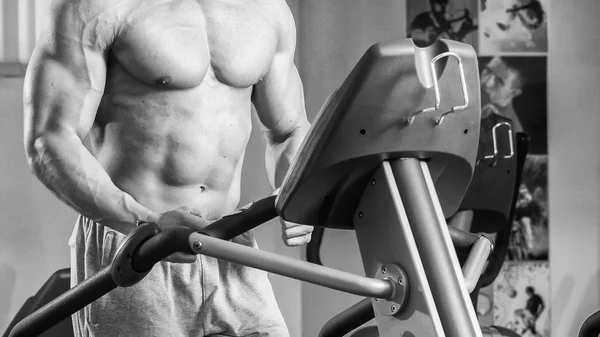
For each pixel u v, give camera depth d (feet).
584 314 21.39
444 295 5.72
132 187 9.02
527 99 21.34
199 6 9.18
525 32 21.29
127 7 8.80
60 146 8.37
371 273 6.15
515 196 15.37
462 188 6.51
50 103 8.52
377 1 20.90
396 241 5.91
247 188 20.42
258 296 9.41
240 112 9.43
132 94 8.95
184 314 9.07
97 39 8.67
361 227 6.20
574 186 21.49
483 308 21.33
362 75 5.59
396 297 5.88
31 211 19.45
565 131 21.45
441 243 5.85
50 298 15.80
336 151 5.80
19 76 19.16
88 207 8.29
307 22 20.85
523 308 21.34
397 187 5.96
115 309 8.93
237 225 6.58
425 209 5.91
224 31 9.21
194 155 9.07
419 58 5.73
